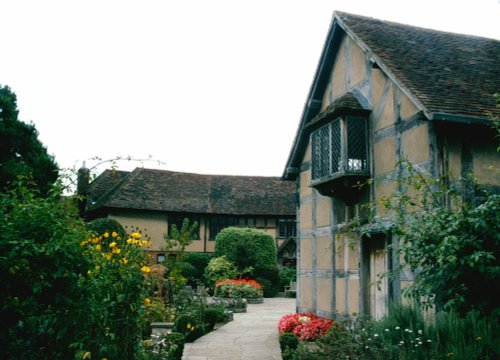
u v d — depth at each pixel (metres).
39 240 3.68
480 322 5.12
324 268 10.99
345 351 5.69
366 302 9.41
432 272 5.22
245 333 11.39
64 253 3.62
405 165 8.39
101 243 5.53
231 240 24.34
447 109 7.68
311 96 11.98
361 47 9.95
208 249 28.23
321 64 11.60
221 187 30.73
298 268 12.31
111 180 31.06
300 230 12.38
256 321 13.90
